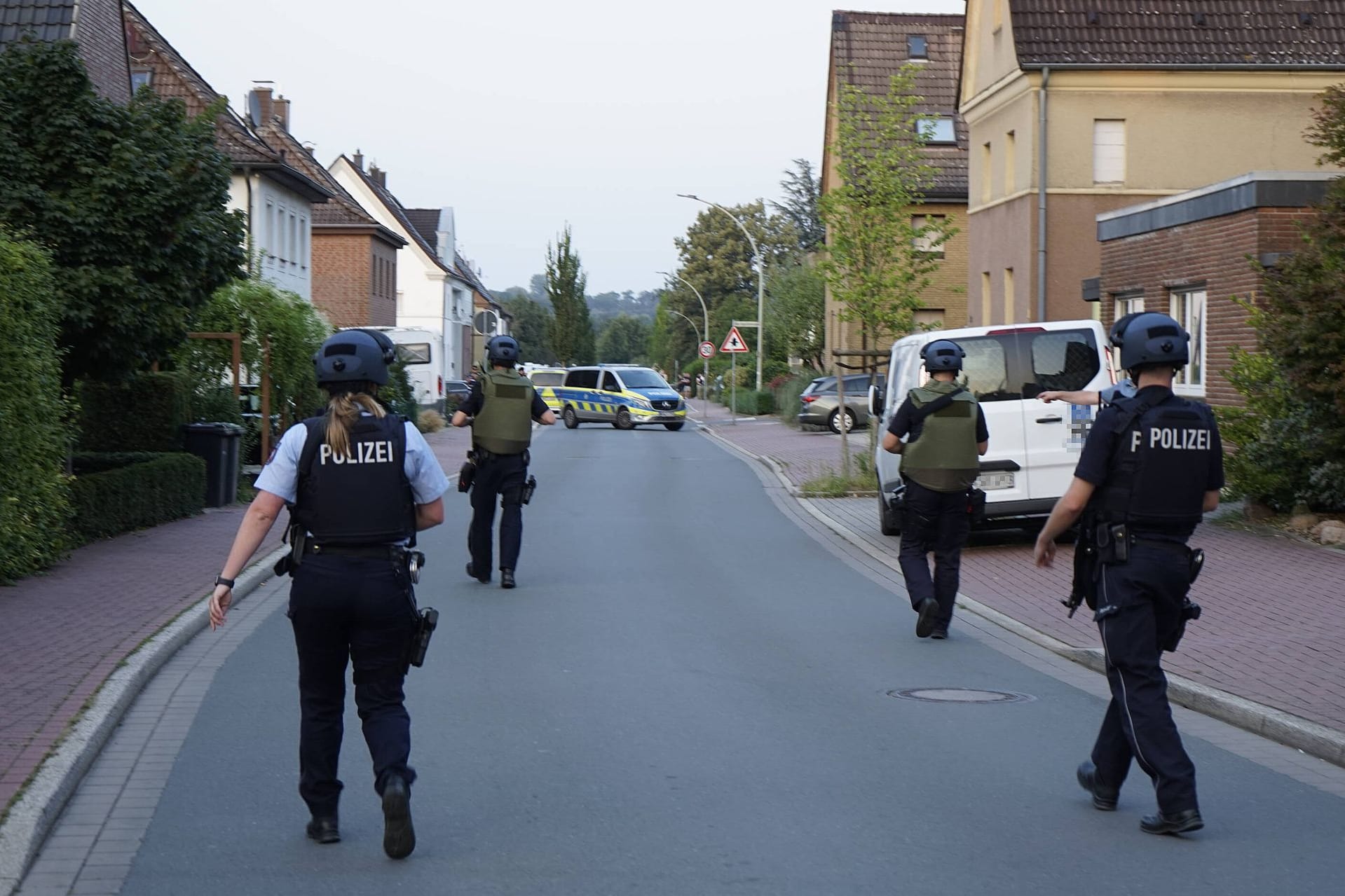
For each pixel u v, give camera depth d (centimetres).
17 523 1237
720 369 7600
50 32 2695
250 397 2364
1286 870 545
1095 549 614
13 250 1238
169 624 1037
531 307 15638
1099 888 523
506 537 1306
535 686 886
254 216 4097
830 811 623
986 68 3566
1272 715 765
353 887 522
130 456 1850
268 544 1566
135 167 1576
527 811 621
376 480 554
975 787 663
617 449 3634
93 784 661
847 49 5375
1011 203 3406
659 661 969
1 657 902
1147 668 598
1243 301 1655
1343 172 1847
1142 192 3234
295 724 784
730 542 1698
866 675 928
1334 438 1489
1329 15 3284
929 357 1062
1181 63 3192
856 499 2256
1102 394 898
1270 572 1293
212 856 558
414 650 562
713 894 515
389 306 6469
